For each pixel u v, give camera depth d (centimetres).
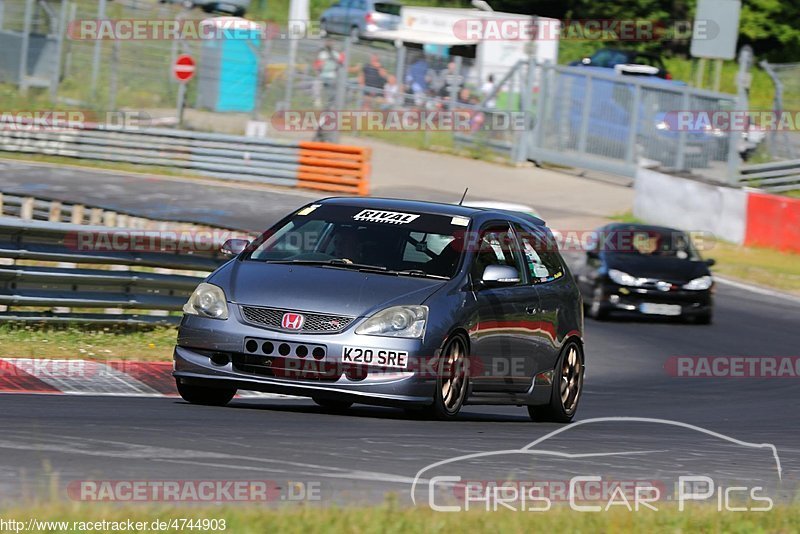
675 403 4622
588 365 5759
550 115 13038
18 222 4447
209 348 3053
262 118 12750
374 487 2200
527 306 3469
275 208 9750
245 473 2238
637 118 12244
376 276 3159
